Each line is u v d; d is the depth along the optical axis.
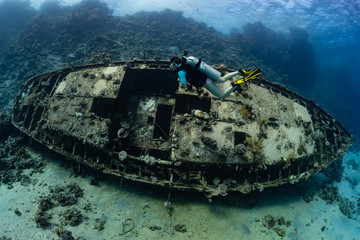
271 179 8.57
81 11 18.67
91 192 8.30
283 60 19.39
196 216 7.89
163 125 9.83
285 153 7.99
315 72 19.28
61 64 15.05
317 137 9.73
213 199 8.50
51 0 20.92
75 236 6.88
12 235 6.79
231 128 7.71
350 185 11.17
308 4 25.81
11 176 8.63
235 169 7.42
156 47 17.05
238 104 8.28
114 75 9.14
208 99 8.63
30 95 10.09
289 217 8.64
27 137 10.16
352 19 24.84
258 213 8.42
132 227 7.34
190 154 7.25
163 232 7.32
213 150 7.32
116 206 7.93
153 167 8.26
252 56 18.95
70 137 8.26
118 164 8.15
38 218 6.97
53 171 8.98
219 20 22.59
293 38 21.70
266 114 8.41
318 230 8.49
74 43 16.64
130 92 9.84
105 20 18.77
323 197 9.80
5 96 13.01
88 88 8.90
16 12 19.48
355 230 8.88
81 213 7.56
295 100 10.23
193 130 7.60
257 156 7.47
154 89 11.00
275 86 10.35
